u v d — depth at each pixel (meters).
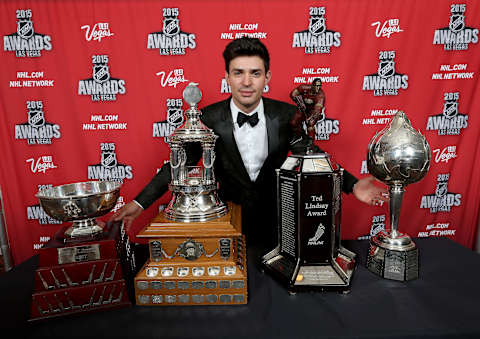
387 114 1.76
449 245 1.22
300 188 0.88
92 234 0.86
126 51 1.67
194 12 1.64
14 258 1.83
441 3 1.64
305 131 0.98
